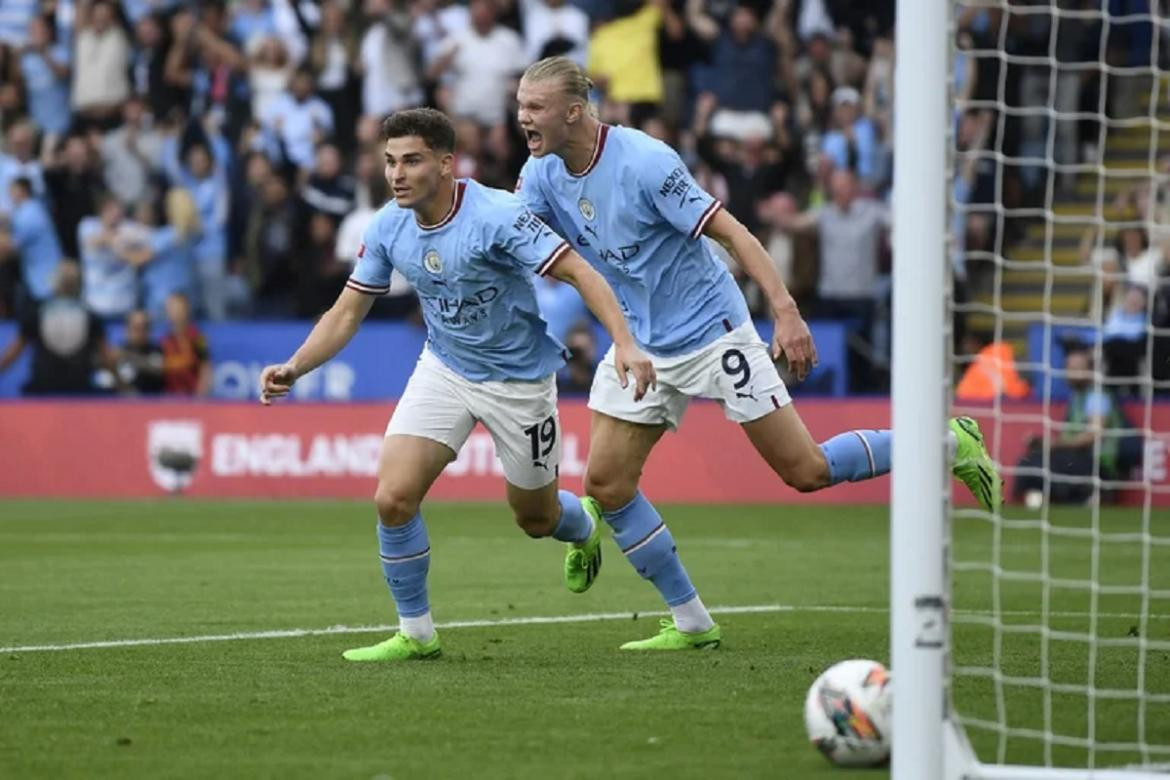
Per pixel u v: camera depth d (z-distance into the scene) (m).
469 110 67.19
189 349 64.81
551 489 24.83
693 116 66.44
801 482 25.00
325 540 46.41
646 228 24.38
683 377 24.83
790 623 29.03
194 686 21.38
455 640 26.58
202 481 63.72
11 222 67.06
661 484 61.28
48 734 18.06
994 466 25.33
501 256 22.97
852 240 62.56
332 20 68.00
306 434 63.00
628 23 66.25
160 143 67.88
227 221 67.38
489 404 23.86
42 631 27.58
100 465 64.25
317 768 16.30
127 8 69.19
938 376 15.23
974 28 63.28
